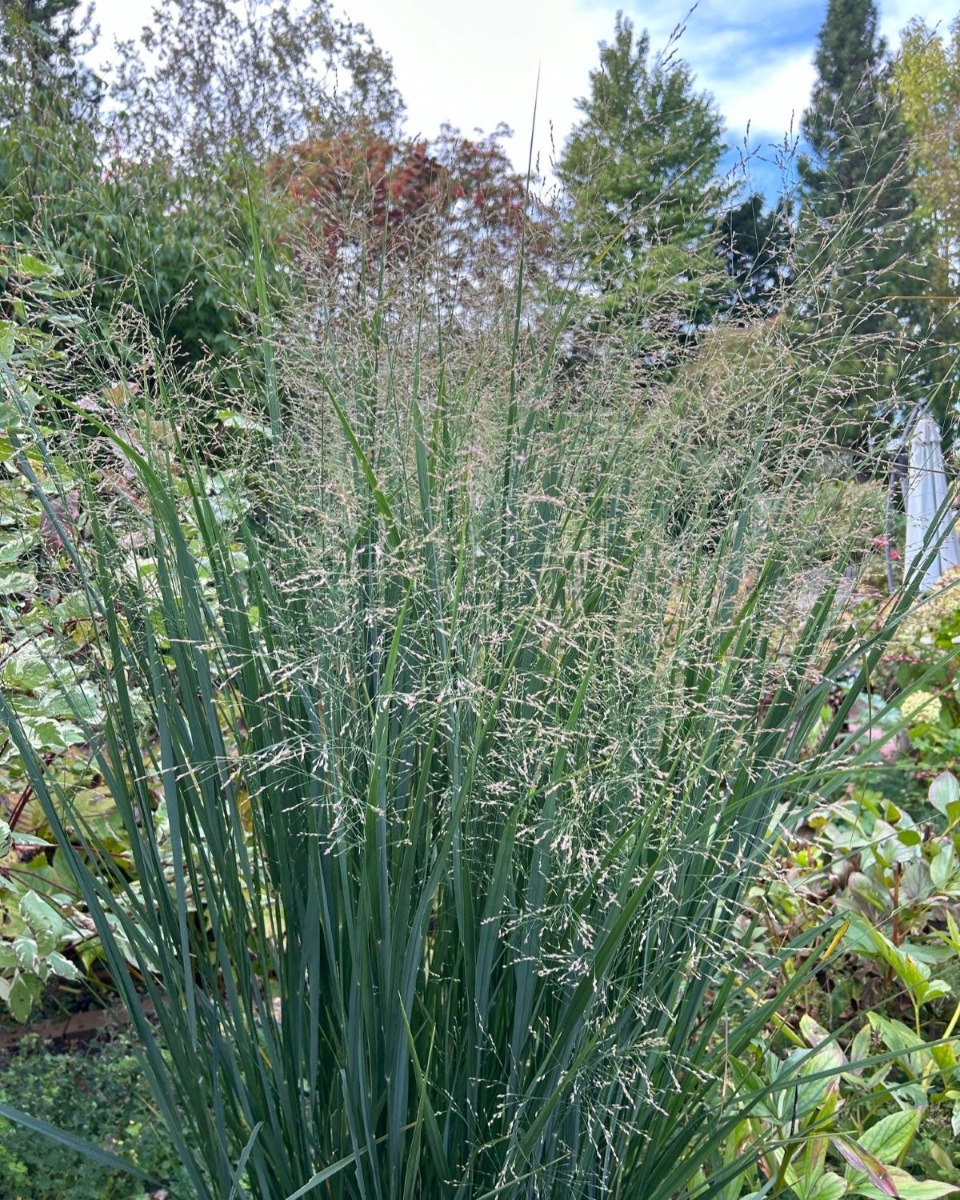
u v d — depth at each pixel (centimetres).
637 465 142
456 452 124
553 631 113
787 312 146
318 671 109
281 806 118
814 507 143
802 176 150
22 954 187
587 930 110
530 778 112
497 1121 117
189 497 142
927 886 200
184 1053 116
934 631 341
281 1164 118
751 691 130
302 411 130
